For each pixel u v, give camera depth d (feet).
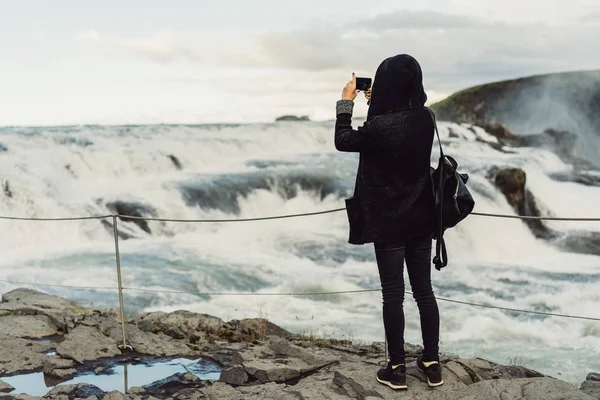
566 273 52.90
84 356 21.62
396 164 13.38
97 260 54.39
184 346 23.48
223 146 90.74
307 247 58.65
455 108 148.97
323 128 102.27
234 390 18.03
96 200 69.41
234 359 21.15
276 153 93.35
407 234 13.78
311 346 25.18
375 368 16.70
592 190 92.84
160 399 17.70
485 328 38.70
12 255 55.98
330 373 18.67
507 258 59.47
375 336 36.47
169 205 71.26
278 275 50.70
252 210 76.28
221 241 60.85
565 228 65.62
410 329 37.99
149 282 48.21
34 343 23.12
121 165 78.89
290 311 41.45
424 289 14.39
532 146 129.70
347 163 87.71
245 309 41.78
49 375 20.08
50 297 33.27
